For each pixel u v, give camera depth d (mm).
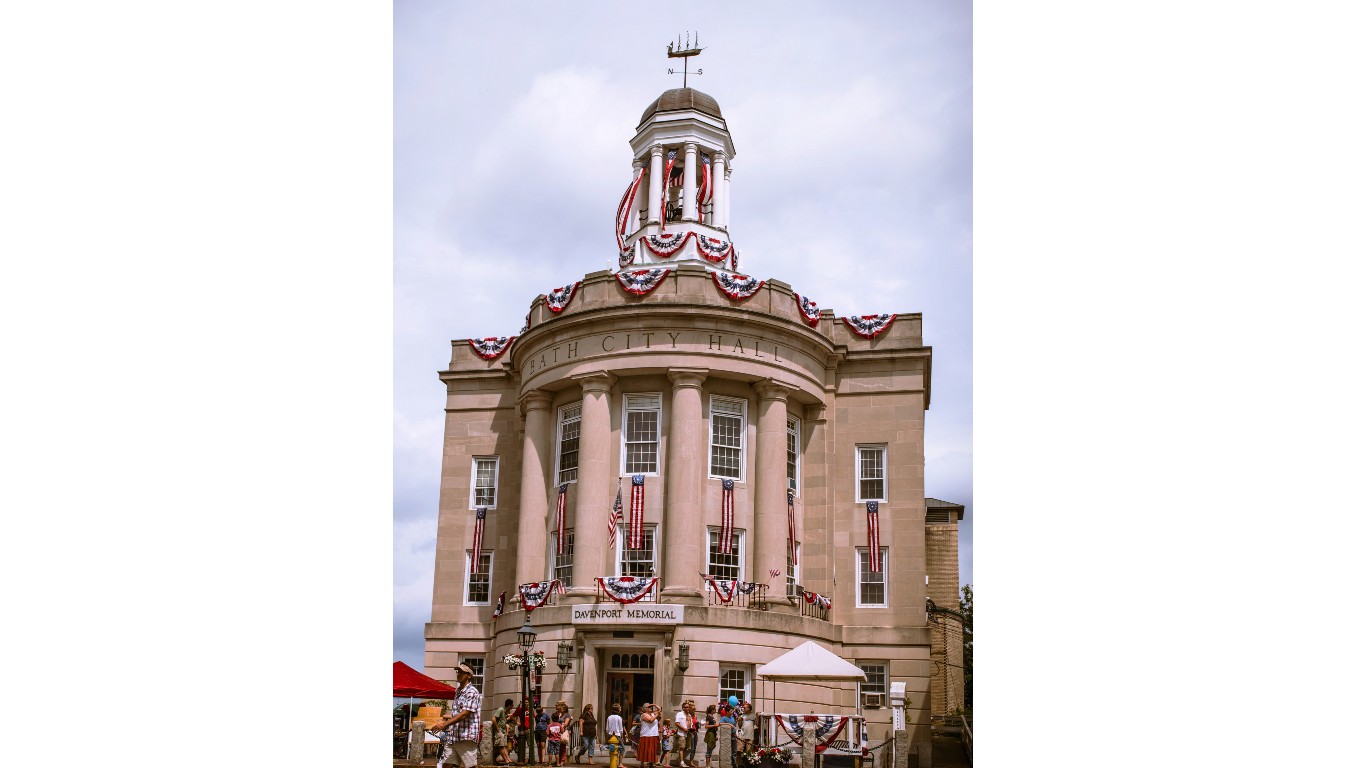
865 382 42844
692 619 36469
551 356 41594
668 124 47156
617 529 39219
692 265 42312
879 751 32094
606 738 36312
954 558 51312
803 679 35219
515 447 46125
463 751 23250
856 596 41312
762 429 40281
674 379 39469
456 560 45656
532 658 35688
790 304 41562
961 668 49750
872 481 42188
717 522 39375
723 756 31609
